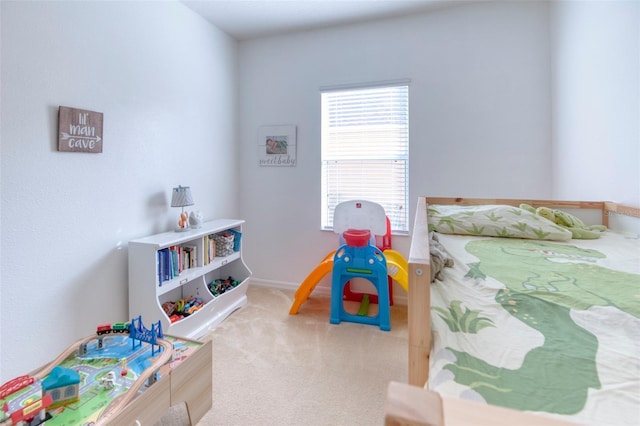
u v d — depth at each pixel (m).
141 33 2.18
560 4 2.36
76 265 1.79
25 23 1.52
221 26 2.95
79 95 1.78
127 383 1.22
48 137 1.63
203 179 2.82
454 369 0.61
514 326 0.76
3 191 1.47
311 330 2.35
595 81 1.98
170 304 2.32
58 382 1.09
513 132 2.60
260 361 1.95
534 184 2.57
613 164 1.83
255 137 3.29
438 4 2.63
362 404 1.58
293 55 3.12
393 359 1.97
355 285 3.06
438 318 0.80
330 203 3.13
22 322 1.55
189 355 1.39
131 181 2.12
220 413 1.51
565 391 0.54
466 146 2.71
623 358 0.62
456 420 0.37
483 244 1.61
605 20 1.87
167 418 1.49
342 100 3.04
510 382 0.57
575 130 2.20
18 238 1.53
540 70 2.53
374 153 2.97
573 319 0.78
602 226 1.87
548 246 1.56
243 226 3.38
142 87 2.19
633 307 0.82
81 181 1.81
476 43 2.64
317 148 3.09
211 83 2.90
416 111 2.81
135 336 1.51
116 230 2.02
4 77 1.46
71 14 1.73
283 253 3.27
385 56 2.86
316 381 1.76
